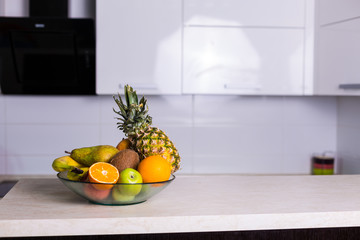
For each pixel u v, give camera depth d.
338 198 1.22
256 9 2.32
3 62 2.37
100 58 2.26
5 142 2.57
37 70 2.40
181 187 1.37
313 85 2.38
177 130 2.66
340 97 2.72
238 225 1.03
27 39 2.33
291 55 2.35
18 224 0.97
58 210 1.07
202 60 2.30
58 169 1.15
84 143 2.61
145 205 1.12
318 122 2.75
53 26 2.30
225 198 1.21
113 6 2.25
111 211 1.06
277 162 2.73
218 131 2.69
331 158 2.62
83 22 2.30
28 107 2.57
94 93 2.49
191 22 2.29
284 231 1.19
